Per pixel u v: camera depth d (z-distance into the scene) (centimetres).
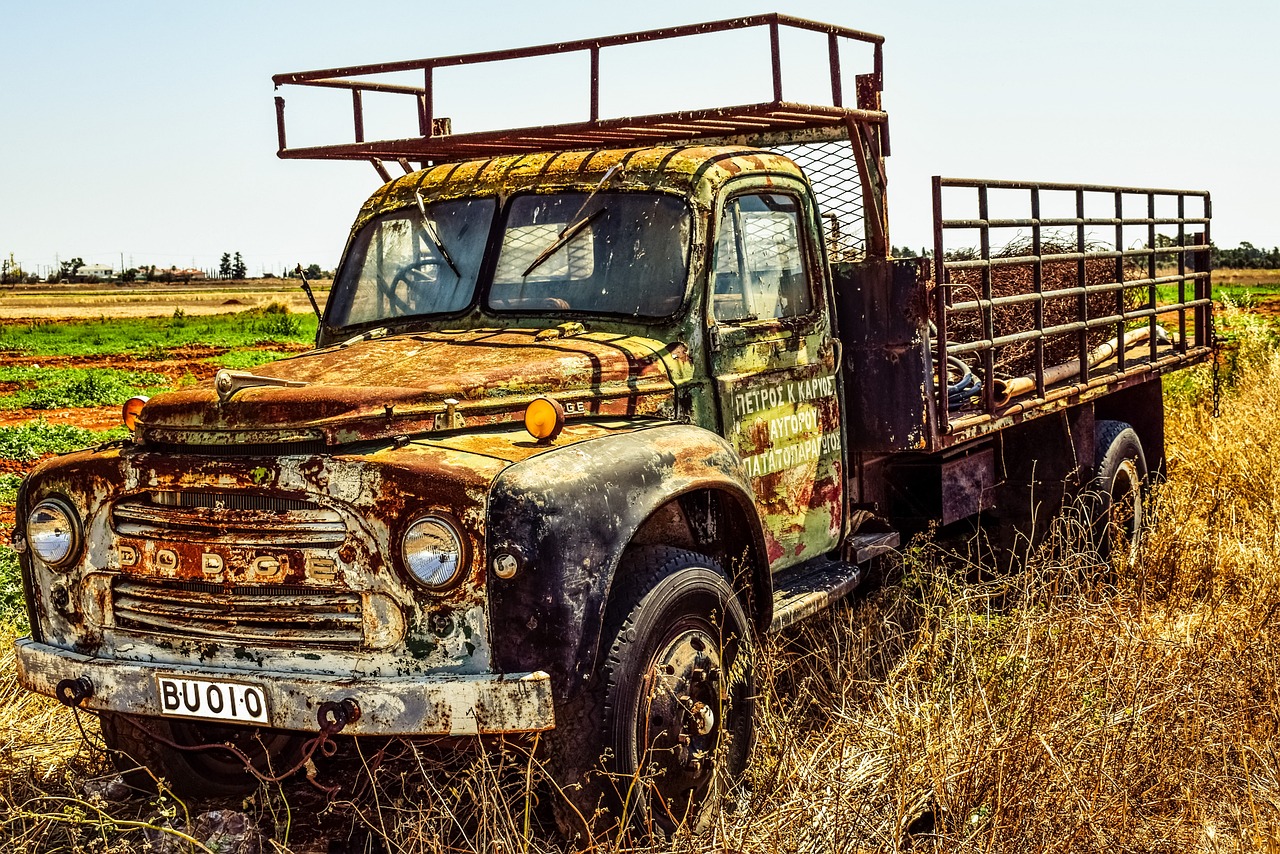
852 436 586
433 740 422
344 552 375
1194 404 1213
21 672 426
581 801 388
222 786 489
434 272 546
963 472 659
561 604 368
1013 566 705
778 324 536
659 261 503
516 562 363
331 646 380
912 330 566
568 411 436
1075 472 700
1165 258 846
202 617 394
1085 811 396
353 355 476
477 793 409
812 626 611
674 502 453
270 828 451
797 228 564
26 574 431
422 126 716
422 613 370
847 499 581
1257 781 432
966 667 481
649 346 481
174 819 460
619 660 389
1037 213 642
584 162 539
